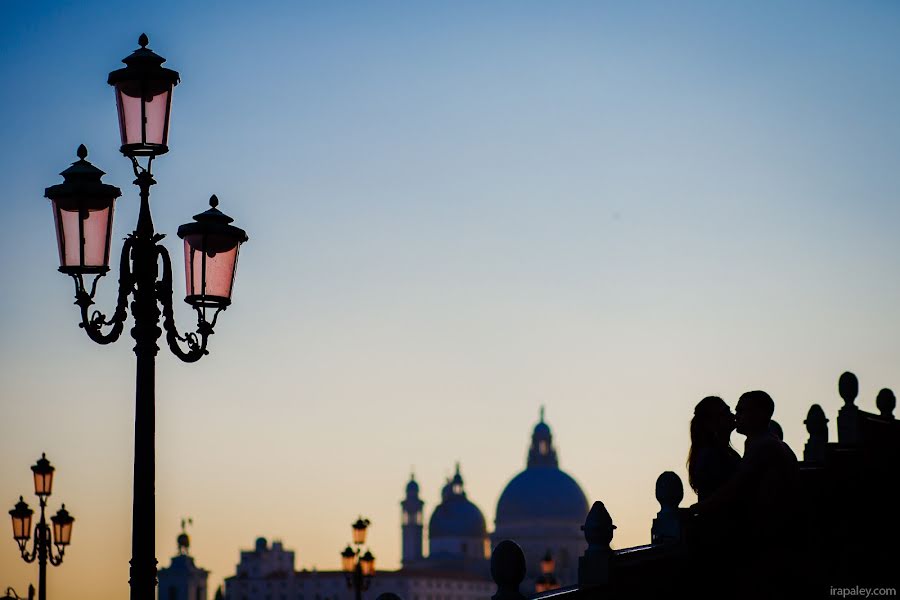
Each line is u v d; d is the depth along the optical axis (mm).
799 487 24250
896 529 33094
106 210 25234
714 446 26172
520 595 22656
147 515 23875
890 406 41594
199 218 26109
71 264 25000
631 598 24938
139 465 24047
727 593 25453
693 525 26047
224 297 26062
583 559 24734
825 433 35000
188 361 25562
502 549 22797
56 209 25141
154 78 25500
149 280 24859
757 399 24406
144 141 25469
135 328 24734
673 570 25688
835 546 32031
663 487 26578
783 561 24969
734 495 24125
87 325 24938
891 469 38312
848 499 34719
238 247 26375
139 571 23625
